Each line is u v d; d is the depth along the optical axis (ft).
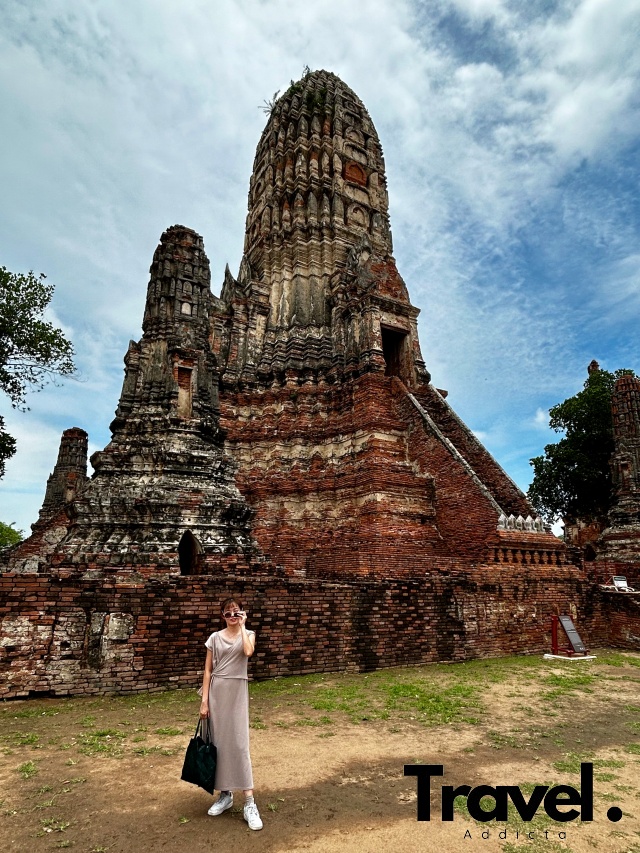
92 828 16.89
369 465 72.43
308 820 17.83
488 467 75.31
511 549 60.39
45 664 32.40
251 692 35.24
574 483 130.93
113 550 42.16
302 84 120.67
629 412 95.81
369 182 115.14
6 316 69.21
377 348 84.33
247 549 47.16
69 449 109.40
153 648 34.83
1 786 19.84
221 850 15.83
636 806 19.94
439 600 49.19
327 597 42.91
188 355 53.06
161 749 23.84
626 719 31.94
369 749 25.08
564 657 52.19
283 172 111.14
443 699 34.83
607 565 83.76
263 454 84.33
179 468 47.91
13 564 43.47
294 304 96.78
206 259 58.80
